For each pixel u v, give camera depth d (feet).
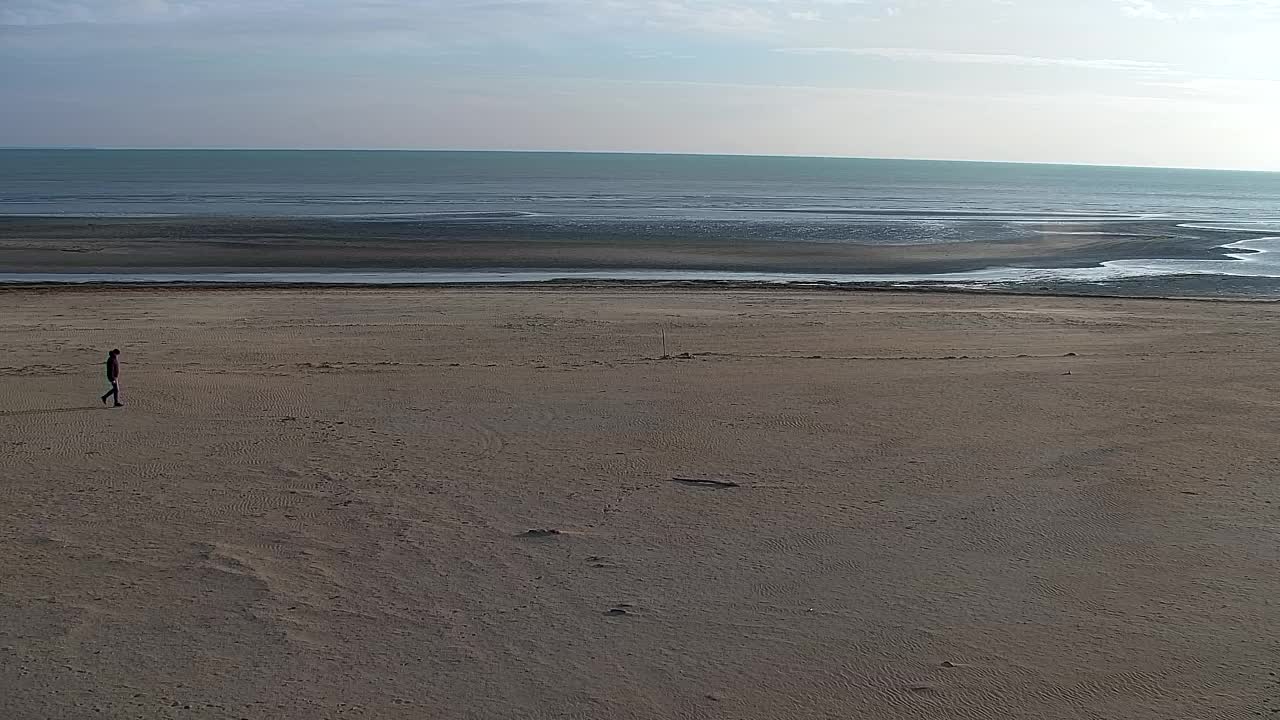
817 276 216.95
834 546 53.16
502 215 356.79
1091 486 63.00
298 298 164.25
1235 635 42.01
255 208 382.01
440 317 146.20
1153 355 115.96
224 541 53.88
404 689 37.83
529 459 69.97
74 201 419.33
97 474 66.23
